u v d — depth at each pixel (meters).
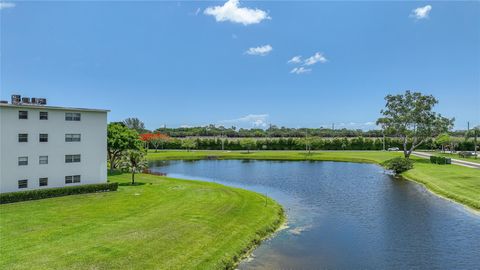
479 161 70.00
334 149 121.75
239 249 22.31
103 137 41.38
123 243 20.89
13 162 34.25
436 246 23.41
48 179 36.78
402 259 21.28
